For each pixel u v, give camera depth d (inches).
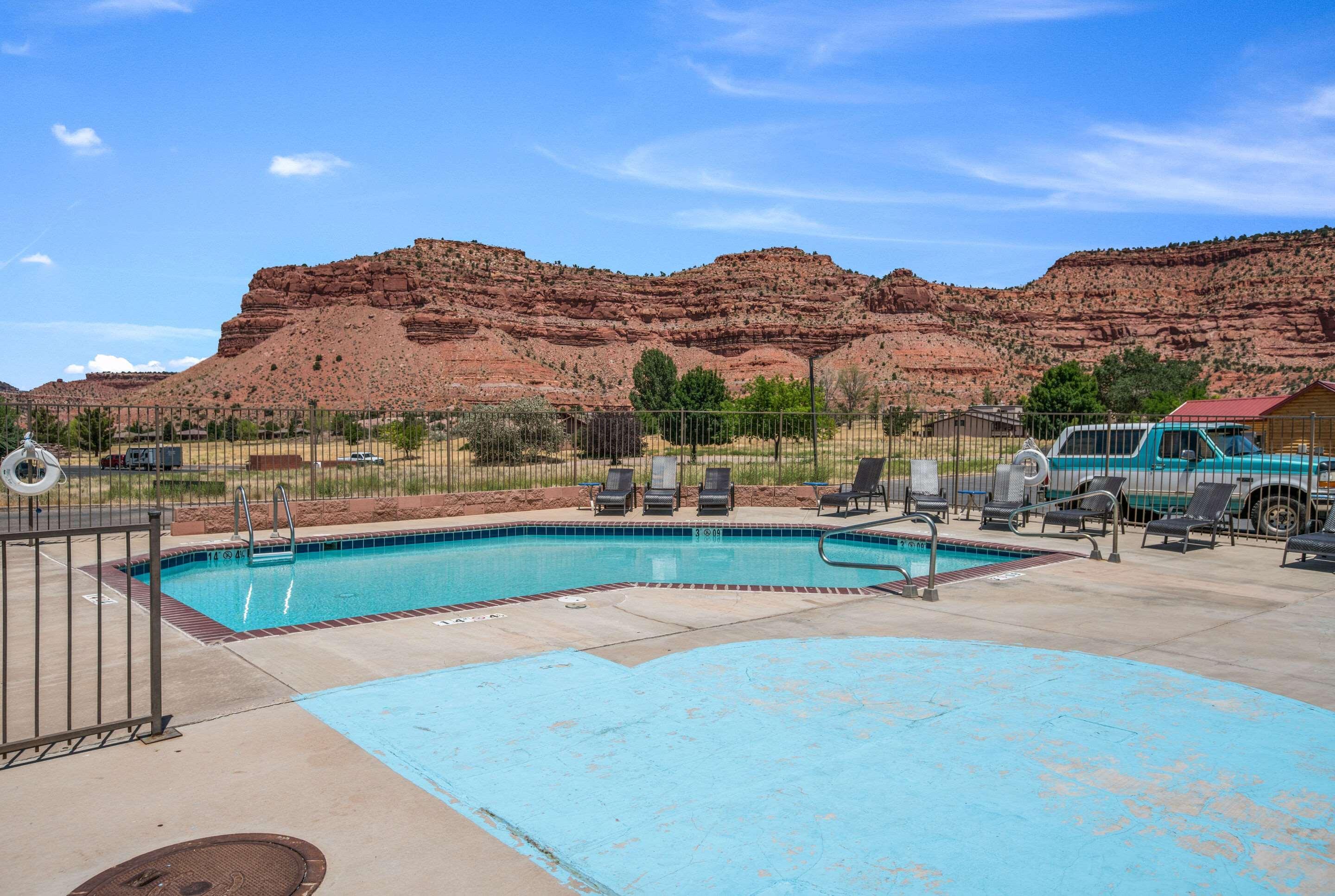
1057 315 7554.1
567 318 7716.5
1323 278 6697.8
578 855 127.6
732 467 828.6
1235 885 119.6
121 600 315.0
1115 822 138.5
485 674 222.2
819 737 176.6
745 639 259.8
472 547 513.7
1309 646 252.8
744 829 135.7
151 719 175.2
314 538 481.1
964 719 187.6
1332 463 474.0
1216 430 522.0
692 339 7790.4
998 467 563.2
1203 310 7190.0
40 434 649.0
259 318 7391.7
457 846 130.3
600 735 177.8
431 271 7327.8
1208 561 410.0
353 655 241.4
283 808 143.3
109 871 122.3
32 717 187.2
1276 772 159.2
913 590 325.1
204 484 685.9
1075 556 418.0
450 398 6220.5
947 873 122.3
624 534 547.5
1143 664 232.5
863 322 7239.2
